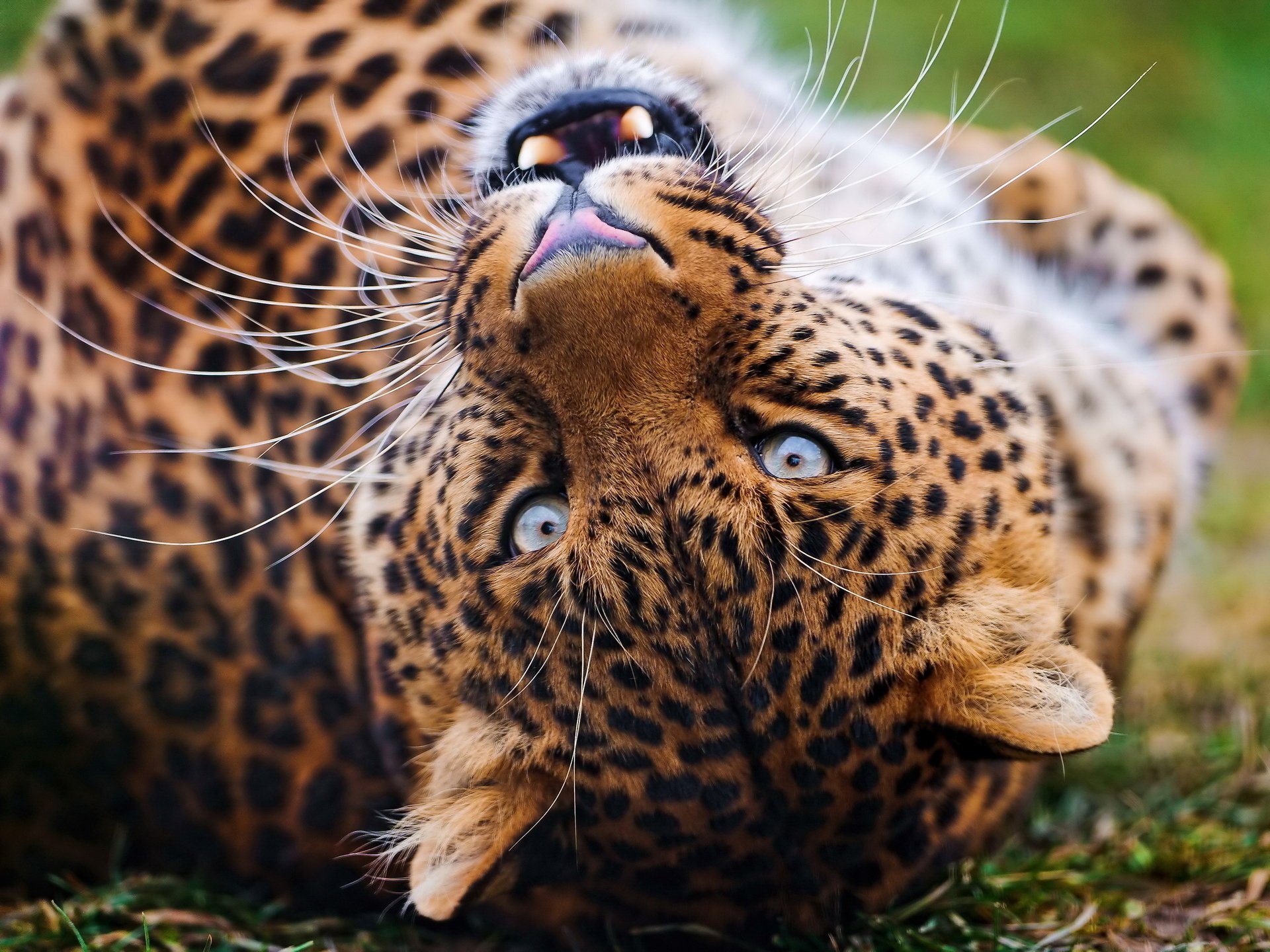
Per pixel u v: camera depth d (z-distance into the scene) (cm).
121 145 790
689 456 559
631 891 629
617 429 557
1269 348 1478
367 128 778
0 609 746
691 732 580
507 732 602
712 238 575
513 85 701
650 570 563
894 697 594
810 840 614
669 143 665
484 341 573
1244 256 1591
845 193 829
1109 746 909
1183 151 1727
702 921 639
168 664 729
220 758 728
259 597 720
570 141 677
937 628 593
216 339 754
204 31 796
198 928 713
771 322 576
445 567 609
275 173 772
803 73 941
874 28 1769
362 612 684
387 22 802
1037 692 583
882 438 585
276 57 792
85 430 755
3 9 853
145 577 734
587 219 543
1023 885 731
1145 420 867
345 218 746
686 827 598
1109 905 738
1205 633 1095
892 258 804
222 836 740
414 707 645
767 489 566
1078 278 1011
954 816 679
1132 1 1920
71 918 705
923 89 1706
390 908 726
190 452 715
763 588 566
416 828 623
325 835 717
